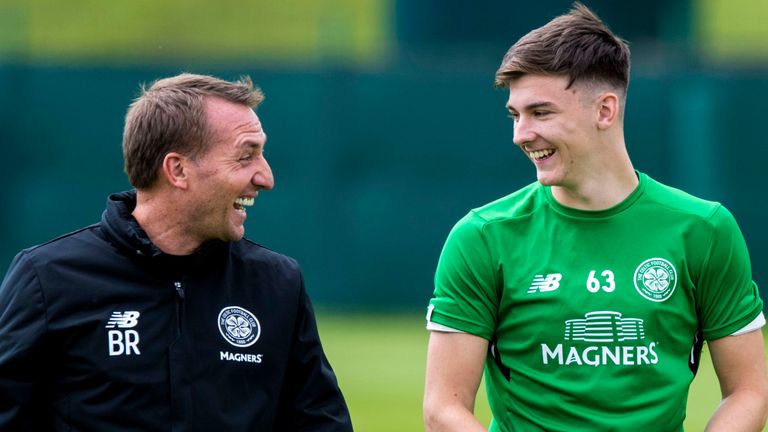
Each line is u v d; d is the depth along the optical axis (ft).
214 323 42.70
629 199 44.96
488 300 45.44
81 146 166.71
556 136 43.86
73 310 41.86
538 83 43.83
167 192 42.78
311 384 44.45
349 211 166.91
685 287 44.70
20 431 41.68
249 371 42.91
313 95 166.71
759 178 164.55
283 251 166.71
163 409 41.73
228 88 43.45
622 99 44.93
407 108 167.22
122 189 167.43
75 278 42.09
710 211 45.14
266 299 43.68
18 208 165.99
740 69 164.45
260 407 43.01
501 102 167.43
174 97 42.63
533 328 44.57
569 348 44.21
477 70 167.32
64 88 166.30
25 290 41.86
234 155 42.63
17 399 41.47
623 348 43.98
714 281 45.01
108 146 166.71
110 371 41.57
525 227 45.47
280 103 166.50
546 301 44.42
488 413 102.32
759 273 164.86
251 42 269.23
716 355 45.85
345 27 172.35
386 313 167.22
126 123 43.57
